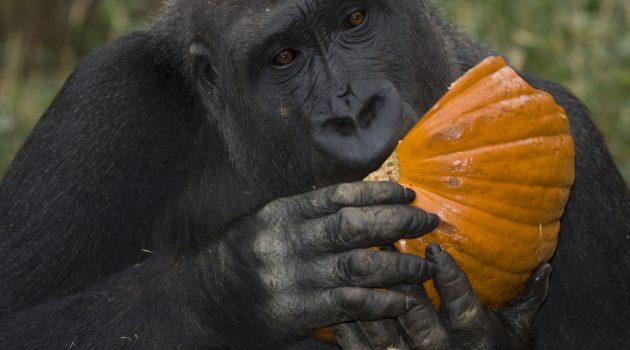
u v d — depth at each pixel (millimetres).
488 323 8258
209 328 8516
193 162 10344
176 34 10375
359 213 7410
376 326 8039
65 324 8953
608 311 10023
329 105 8562
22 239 9781
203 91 9961
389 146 8047
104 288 9164
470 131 7969
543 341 10172
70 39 21984
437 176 7922
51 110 10500
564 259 10094
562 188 8336
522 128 8102
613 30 17578
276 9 8727
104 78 10398
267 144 9320
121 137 10125
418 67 9148
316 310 7723
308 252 7691
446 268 7723
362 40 8844
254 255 7938
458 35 10836
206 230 10312
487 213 7918
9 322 9180
